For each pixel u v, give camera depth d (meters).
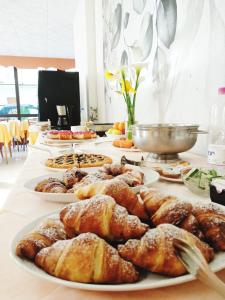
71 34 4.76
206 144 1.00
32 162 0.95
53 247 0.27
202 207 0.34
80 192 0.38
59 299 0.26
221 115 0.89
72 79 3.39
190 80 1.07
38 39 5.06
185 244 0.26
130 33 1.80
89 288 0.24
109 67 2.45
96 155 0.97
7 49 5.93
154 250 0.26
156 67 1.39
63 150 1.17
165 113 1.32
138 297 0.26
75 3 3.42
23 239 0.30
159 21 1.32
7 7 3.46
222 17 0.85
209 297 0.26
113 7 2.22
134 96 1.40
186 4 1.06
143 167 0.73
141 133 0.88
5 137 4.31
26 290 0.27
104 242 0.27
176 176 0.67
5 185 2.66
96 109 3.15
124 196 0.35
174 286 0.27
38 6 3.46
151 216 0.34
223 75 0.87
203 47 0.97
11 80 6.65
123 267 0.25
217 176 0.57
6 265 0.31
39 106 3.32
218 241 0.30
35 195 0.54
